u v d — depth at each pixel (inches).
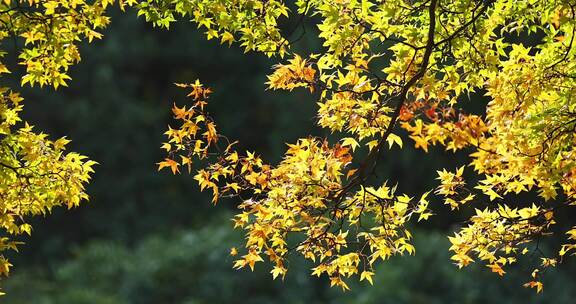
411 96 290.7
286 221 225.3
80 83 949.2
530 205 763.4
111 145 932.6
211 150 957.2
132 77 991.6
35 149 226.4
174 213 917.2
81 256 700.0
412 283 635.5
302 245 228.5
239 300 630.5
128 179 928.9
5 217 230.1
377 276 625.6
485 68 227.3
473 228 238.8
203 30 1002.1
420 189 863.7
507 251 237.6
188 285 642.2
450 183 240.7
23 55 228.7
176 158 938.7
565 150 232.2
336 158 225.5
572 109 224.4
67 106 920.9
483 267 653.3
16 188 228.8
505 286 648.4
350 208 232.4
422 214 233.3
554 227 794.2
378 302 609.6
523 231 237.0
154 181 935.7
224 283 634.8
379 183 849.5
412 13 222.4
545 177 229.8
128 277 655.1
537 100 229.3
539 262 663.8
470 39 219.6
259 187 248.2
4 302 639.8
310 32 859.4
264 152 973.8
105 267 677.9
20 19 224.7
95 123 931.3
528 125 227.3
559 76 224.1
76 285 668.1
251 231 224.4
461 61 228.5
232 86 995.3
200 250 657.6
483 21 227.3
